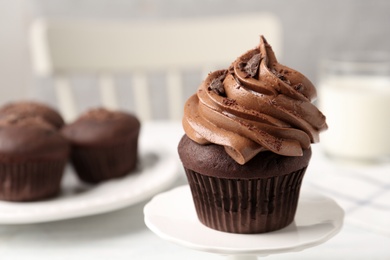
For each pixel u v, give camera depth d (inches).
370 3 44.3
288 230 16.6
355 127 24.9
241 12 44.9
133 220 20.6
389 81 26.0
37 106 26.3
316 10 44.7
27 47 46.9
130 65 35.9
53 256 18.6
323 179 22.6
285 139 16.4
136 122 25.0
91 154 24.0
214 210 16.7
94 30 35.2
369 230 19.6
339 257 18.4
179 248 19.1
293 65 45.9
